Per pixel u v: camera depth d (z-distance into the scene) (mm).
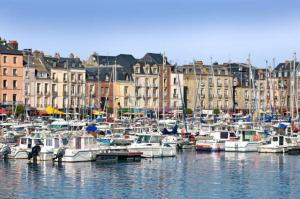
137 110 169750
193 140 114625
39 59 167750
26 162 86562
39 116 154500
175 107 179000
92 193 62938
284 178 73500
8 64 158750
